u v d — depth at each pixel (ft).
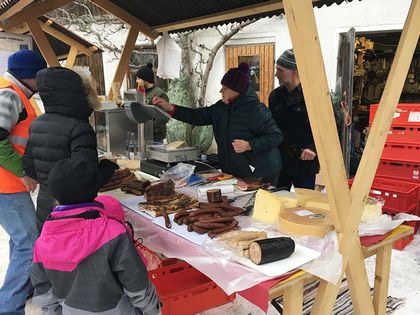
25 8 12.77
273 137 8.58
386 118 5.18
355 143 17.40
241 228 5.45
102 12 25.11
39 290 4.75
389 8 14.99
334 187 4.81
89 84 6.70
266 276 4.17
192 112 9.78
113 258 4.25
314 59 4.33
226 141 9.20
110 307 4.38
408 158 12.44
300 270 4.38
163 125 12.99
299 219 5.24
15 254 7.66
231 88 8.67
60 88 6.15
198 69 22.49
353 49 13.00
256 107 8.71
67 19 25.66
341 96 13.67
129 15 13.25
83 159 4.52
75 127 6.16
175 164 9.00
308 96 4.44
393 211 11.38
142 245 6.94
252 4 10.03
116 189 7.93
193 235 5.35
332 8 16.28
